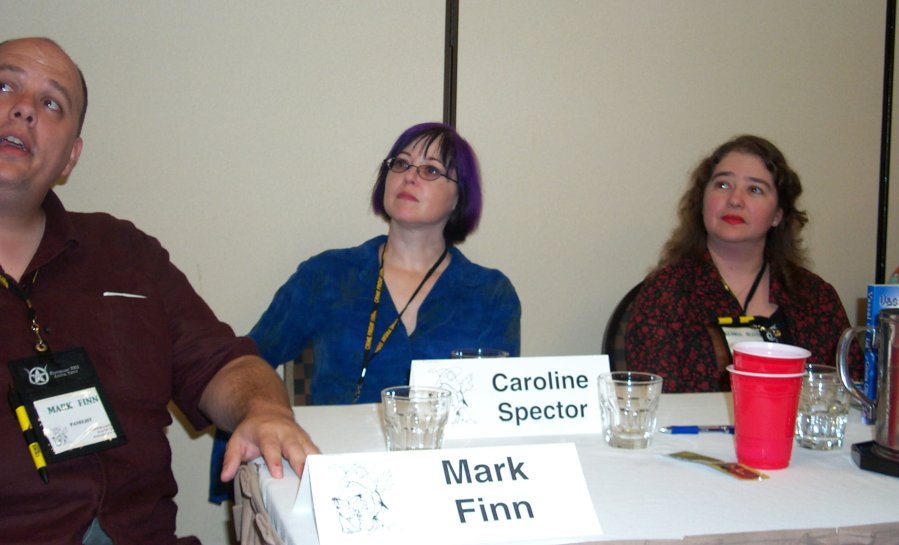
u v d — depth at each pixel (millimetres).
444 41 2316
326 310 1879
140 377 1275
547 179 2443
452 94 2334
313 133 2238
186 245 2170
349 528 761
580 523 800
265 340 1889
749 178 2010
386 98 2283
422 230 1915
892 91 2789
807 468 1020
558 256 2475
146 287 1366
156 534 1257
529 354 2465
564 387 1187
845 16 2719
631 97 2510
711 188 2059
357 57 2254
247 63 2178
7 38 2018
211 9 2143
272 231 2230
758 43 2631
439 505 796
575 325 2506
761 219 1998
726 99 2611
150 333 1320
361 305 1862
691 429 1186
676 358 1937
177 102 2135
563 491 821
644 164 2541
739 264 2072
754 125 2650
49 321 1218
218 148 2174
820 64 2705
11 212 1246
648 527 801
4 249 1266
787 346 1037
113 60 2084
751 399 1002
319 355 1859
